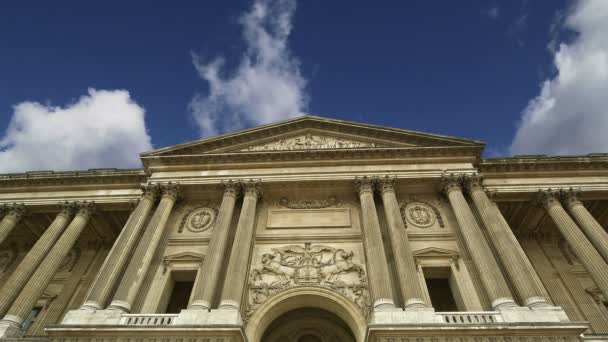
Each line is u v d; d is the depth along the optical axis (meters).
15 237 45.72
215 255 31.31
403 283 28.64
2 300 32.12
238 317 27.02
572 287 37.31
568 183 38.12
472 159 37.97
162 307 30.98
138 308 29.45
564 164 39.03
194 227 36.34
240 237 32.56
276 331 33.56
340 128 41.34
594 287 37.31
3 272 43.03
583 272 38.72
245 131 40.97
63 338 25.59
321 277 31.56
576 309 35.41
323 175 37.47
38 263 35.84
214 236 32.91
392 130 39.91
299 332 33.81
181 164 39.34
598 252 32.84
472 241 31.30
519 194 37.94
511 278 29.22
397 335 24.64
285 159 38.78
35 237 45.31
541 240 41.88
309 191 38.06
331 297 30.11
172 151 40.06
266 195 38.31
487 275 28.69
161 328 25.41
